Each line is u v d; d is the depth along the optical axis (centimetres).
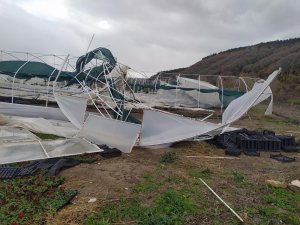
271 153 1260
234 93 2619
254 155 1209
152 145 1251
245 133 1417
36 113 1698
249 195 809
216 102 2714
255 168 1052
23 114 1700
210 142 1359
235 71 7762
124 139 1180
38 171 912
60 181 844
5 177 856
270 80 1284
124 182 853
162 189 814
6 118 1475
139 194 779
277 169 1048
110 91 1512
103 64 1606
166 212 690
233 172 978
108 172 927
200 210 712
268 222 671
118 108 1433
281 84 4891
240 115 1296
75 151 1091
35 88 2027
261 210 719
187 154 1177
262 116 2516
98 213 675
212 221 667
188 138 1272
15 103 1778
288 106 3588
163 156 1092
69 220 639
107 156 1096
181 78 2988
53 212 664
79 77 1672
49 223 624
